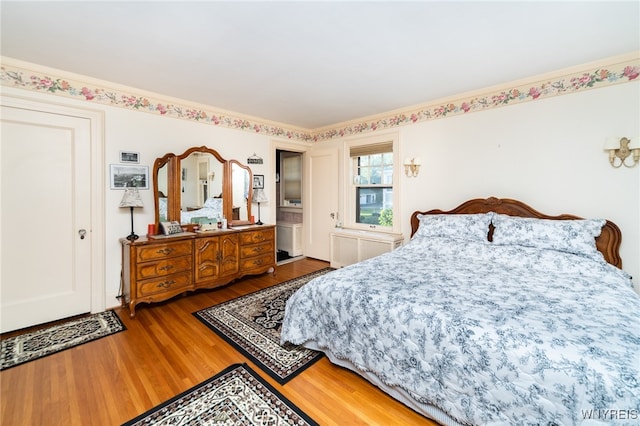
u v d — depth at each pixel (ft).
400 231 12.92
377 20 6.04
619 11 5.77
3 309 8.00
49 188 8.64
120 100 9.73
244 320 8.88
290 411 5.23
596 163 8.39
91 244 9.37
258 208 14.20
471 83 9.75
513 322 4.56
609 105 8.13
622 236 8.05
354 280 6.74
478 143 10.58
